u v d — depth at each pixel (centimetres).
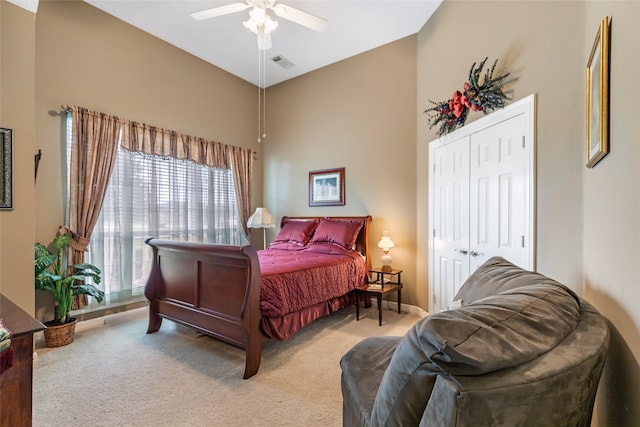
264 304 223
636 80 95
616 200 113
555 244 188
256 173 503
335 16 331
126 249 334
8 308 128
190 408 178
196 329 253
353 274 338
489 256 247
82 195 297
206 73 426
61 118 291
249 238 477
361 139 412
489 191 247
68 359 238
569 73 180
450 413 63
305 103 467
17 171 231
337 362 237
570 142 178
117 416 171
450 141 298
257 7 240
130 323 321
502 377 66
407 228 372
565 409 71
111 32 327
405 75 373
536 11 204
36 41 276
